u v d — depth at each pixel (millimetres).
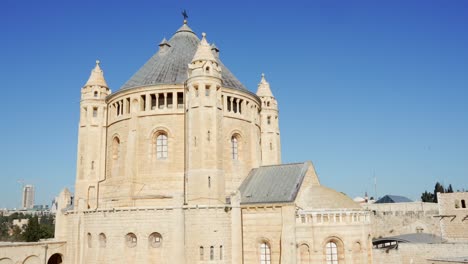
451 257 63969
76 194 65000
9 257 52688
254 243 52500
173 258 48688
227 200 57812
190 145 55812
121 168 60750
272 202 52062
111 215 53094
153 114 60062
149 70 66062
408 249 70875
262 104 77375
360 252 51312
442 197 90375
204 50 58438
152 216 50781
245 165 63469
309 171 57844
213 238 50156
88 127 66625
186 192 55500
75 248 55906
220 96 58500
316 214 50750
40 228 122625
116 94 63812
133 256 51156
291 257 49469
